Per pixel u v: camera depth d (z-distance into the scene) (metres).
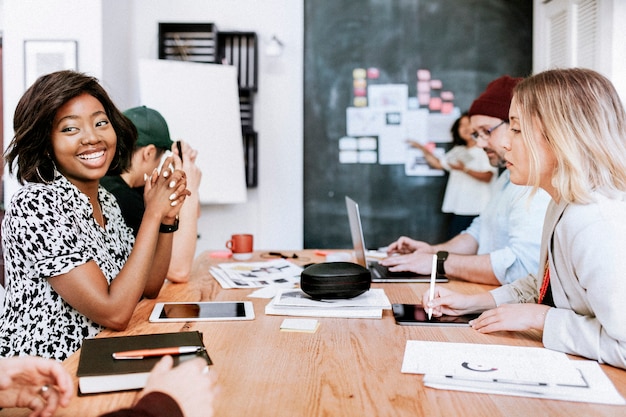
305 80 4.11
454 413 0.83
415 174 4.07
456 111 4.05
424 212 4.08
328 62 4.09
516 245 1.88
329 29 4.09
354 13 4.07
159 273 1.63
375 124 4.09
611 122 1.07
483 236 2.38
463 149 4.00
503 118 2.16
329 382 0.95
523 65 4.03
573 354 1.08
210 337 1.22
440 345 1.13
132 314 1.36
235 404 0.86
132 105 4.16
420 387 0.93
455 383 0.92
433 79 4.05
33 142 1.38
